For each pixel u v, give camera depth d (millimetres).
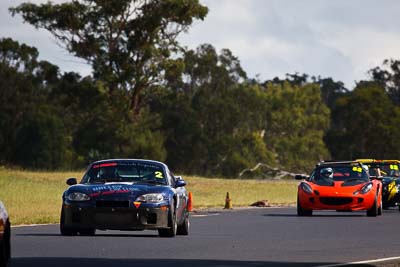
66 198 62062
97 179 64625
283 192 188375
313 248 55312
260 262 45938
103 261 45500
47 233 66000
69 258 46844
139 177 64562
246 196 167750
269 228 75688
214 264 44719
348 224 81750
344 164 100250
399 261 45688
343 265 43344
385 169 115812
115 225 60875
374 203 95875
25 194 144625
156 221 61375
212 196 165875
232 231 71688
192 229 74250
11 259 46000
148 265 43938
